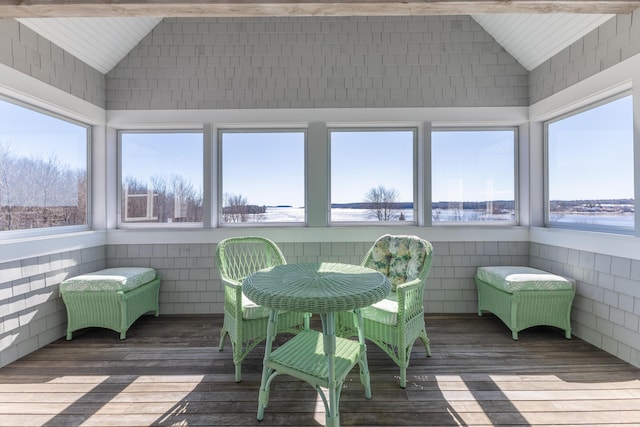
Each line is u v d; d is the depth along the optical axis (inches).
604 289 93.4
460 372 81.7
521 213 128.8
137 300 109.5
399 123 126.9
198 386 76.2
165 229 125.3
